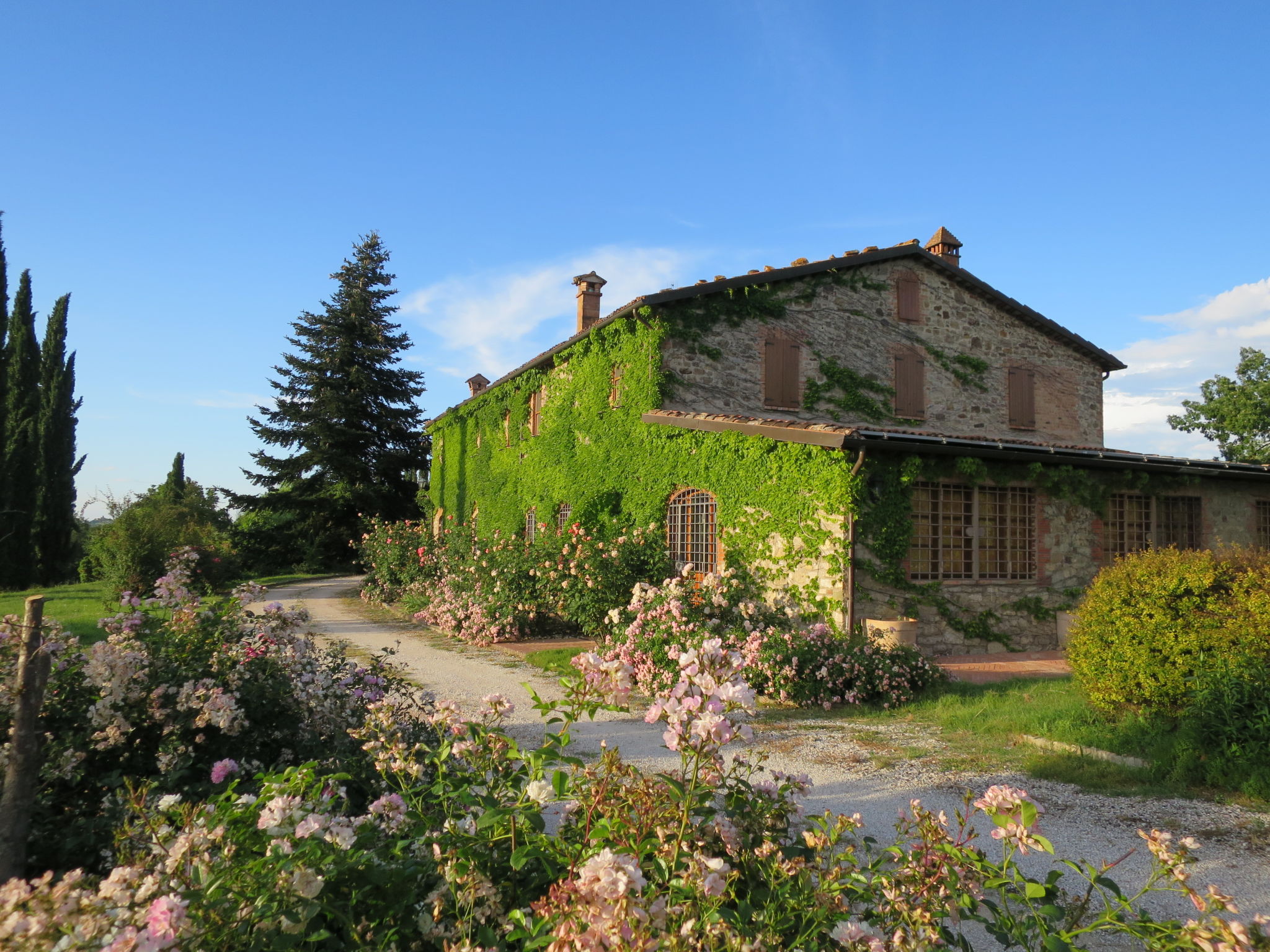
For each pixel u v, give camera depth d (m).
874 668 9.05
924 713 8.32
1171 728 6.35
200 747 4.37
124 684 4.15
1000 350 18.45
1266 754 5.54
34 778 3.19
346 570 37.41
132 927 1.92
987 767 6.35
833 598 10.77
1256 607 5.98
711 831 2.71
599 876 1.93
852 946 2.22
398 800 2.87
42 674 3.24
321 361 38.34
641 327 15.36
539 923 2.10
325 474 37.53
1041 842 2.38
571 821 2.81
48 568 31.73
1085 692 7.25
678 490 14.08
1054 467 12.26
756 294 15.98
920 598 11.30
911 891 2.36
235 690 4.57
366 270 40.12
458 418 26.31
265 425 37.75
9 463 30.00
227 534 35.12
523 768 3.04
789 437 11.26
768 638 9.47
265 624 5.32
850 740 7.38
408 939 2.39
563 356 18.34
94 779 3.96
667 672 8.95
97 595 21.39
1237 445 28.67
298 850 2.28
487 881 2.40
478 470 23.92
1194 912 3.86
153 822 2.67
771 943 2.16
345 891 2.38
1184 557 6.69
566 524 15.27
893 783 6.03
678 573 13.48
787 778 3.03
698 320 15.45
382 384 39.12
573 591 13.61
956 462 11.38
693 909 2.19
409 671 10.94
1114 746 6.32
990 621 11.78
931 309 17.80
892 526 11.05
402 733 4.83
